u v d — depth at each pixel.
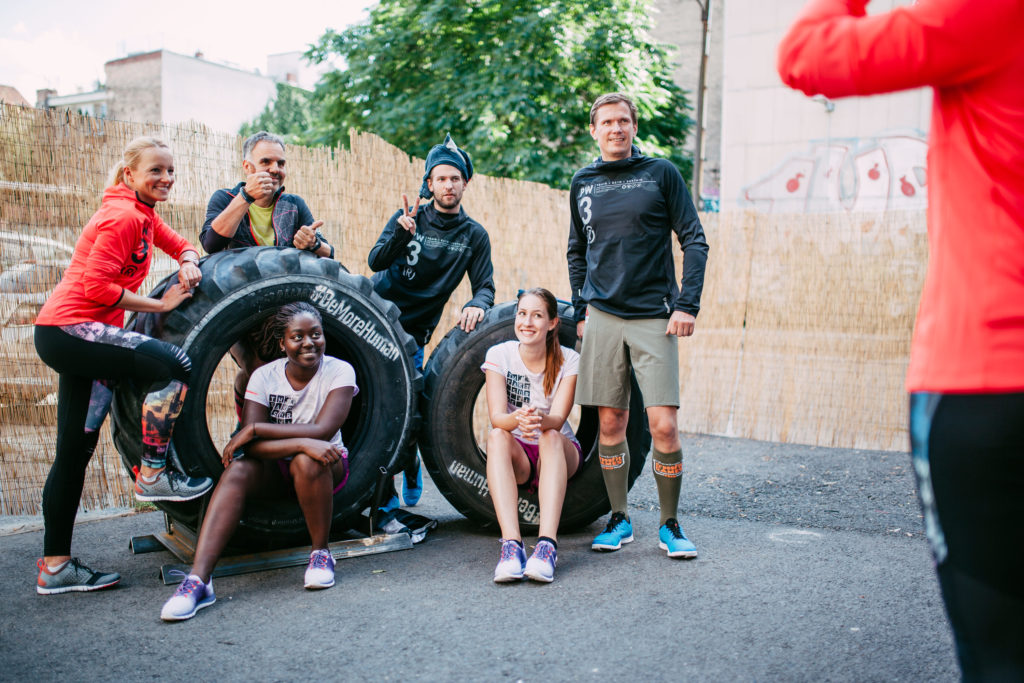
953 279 1.21
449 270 3.95
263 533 3.19
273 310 3.21
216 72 40.44
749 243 6.29
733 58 17.30
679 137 16.95
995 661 1.17
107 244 2.77
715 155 24.91
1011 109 1.16
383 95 15.12
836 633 2.49
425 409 3.66
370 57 15.09
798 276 6.12
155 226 3.16
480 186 5.77
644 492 4.54
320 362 3.25
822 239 6.05
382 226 5.21
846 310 5.95
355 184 5.04
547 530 3.13
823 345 6.01
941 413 1.20
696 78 24.94
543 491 3.23
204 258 3.25
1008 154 1.17
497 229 5.89
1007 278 1.17
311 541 3.34
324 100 16.23
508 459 3.27
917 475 1.25
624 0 14.59
